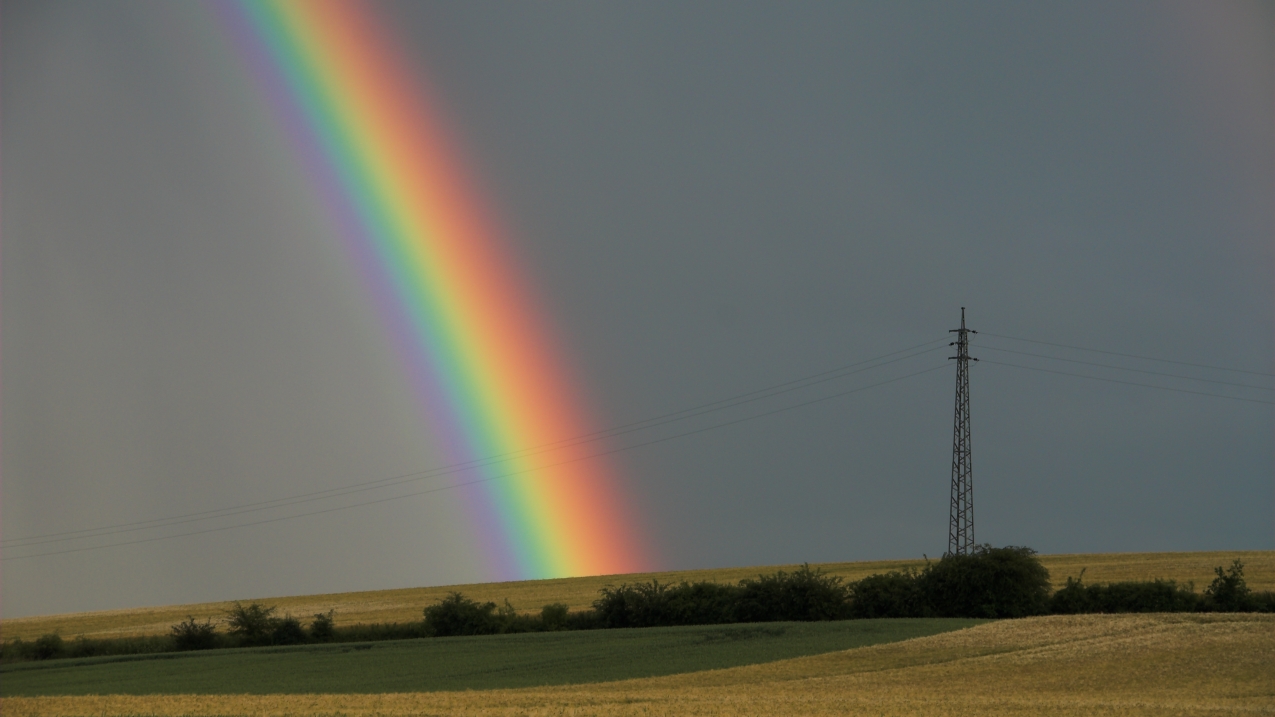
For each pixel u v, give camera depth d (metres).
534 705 41.94
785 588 79.44
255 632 82.31
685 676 52.41
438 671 58.59
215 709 42.91
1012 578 75.94
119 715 41.88
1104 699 41.44
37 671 67.12
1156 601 74.25
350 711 41.50
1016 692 44.06
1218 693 42.38
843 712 38.81
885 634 65.00
